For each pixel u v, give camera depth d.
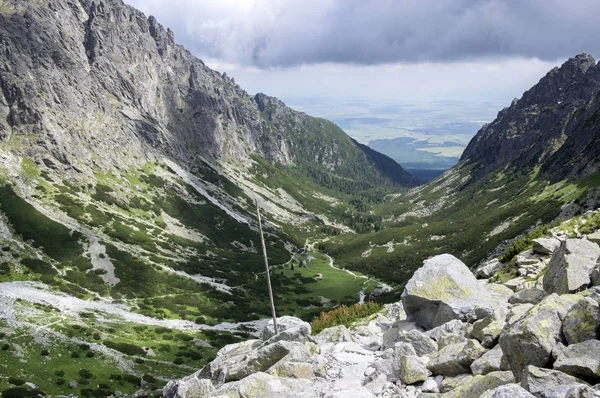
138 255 172.00
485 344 15.30
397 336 21.67
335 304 183.50
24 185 185.50
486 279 34.59
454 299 21.11
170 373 96.88
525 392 10.16
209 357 109.88
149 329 120.38
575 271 18.47
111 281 145.88
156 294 148.50
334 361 18.23
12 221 156.25
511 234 171.75
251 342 23.00
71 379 84.38
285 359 17.42
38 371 83.81
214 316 144.38
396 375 15.87
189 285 164.62
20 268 132.50
